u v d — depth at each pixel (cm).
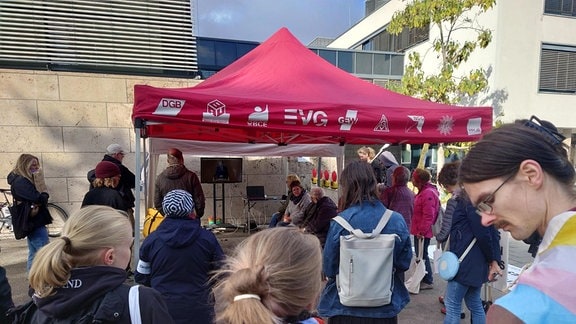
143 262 209
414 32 1334
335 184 699
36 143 589
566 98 1091
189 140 549
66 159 604
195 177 473
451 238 255
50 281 107
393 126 300
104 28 616
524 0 1030
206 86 320
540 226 73
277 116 274
